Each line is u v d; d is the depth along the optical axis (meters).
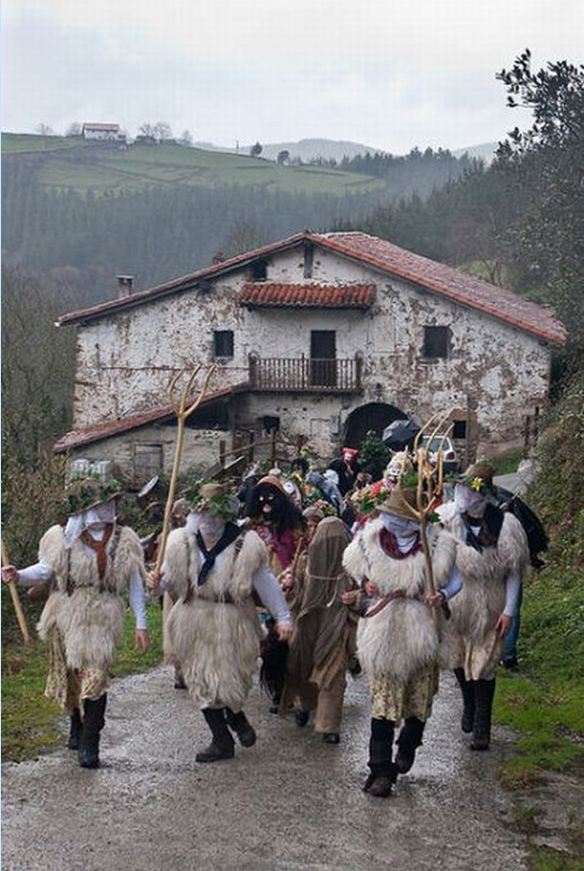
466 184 77.06
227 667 10.02
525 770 9.84
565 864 8.03
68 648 9.79
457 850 8.29
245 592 10.01
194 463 47.88
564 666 13.89
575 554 20.05
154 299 50.38
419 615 9.43
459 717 11.91
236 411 49.34
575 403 25.14
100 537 9.80
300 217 99.75
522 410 47.00
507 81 23.47
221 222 88.38
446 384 47.72
